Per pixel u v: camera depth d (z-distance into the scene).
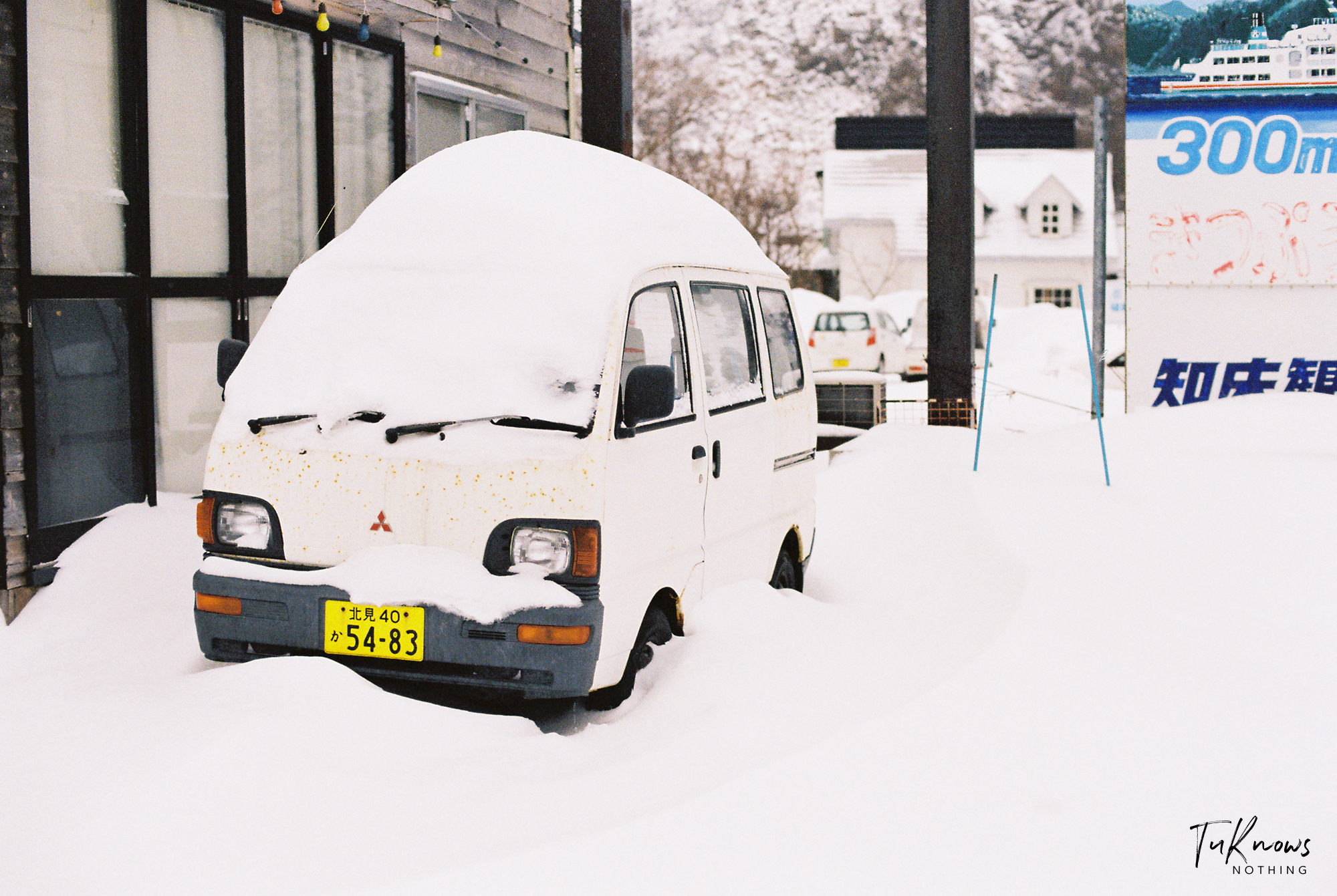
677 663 5.12
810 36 109.44
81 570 6.62
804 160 99.88
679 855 3.45
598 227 5.30
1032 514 7.86
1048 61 98.38
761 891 3.30
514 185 5.48
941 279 12.84
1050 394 21.39
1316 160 12.27
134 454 7.39
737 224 6.95
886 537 7.98
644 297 5.29
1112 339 29.64
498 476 4.70
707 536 5.62
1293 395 11.63
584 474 4.66
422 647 4.62
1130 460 9.65
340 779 3.92
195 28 7.96
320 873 3.38
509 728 4.58
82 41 7.11
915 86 107.31
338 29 9.33
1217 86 12.34
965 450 10.44
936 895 3.32
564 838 3.53
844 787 3.86
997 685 4.77
